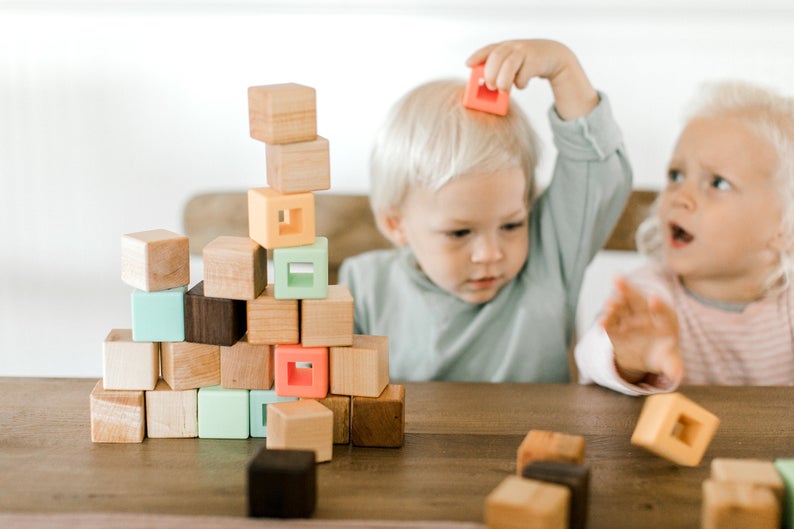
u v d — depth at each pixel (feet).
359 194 4.87
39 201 5.38
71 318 5.61
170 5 5.01
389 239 4.66
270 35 5.03
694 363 4.48
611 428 2.73
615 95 4.99
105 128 5.24
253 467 2.10
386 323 4.51
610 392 3.04
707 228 4.40
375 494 2.29
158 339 2.59
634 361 2.99
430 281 4.41
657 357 2.94
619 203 4.30
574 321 4.46
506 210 4.09
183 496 2.27
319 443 2.46
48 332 5.63
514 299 4.33
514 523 1.95
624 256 5.27
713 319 4.45
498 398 2.97
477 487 2.34
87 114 5.21
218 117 5.19
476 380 4.36
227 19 5.02
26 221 5.41
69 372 5.70
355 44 5.00
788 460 2.27
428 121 4.07
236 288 2.56
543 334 4.29
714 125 4.39
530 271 4.36
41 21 5.05
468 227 4.11
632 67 4.94
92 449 2.56
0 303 5.57
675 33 4.88
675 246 4.52
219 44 5.06
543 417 2.81
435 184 4.05
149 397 2.63
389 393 2.63
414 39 4.98
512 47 3.76
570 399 2.96
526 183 4.15
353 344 2.62
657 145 5.04
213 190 5.24
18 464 2.44
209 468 2.44
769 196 4.34
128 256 2.61
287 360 2.58
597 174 4.11
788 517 2.14
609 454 2.55
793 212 4.35
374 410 2.56
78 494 2.27
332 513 2.18
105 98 5.18
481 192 4.02
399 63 5.01
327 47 5.01
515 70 3.69
